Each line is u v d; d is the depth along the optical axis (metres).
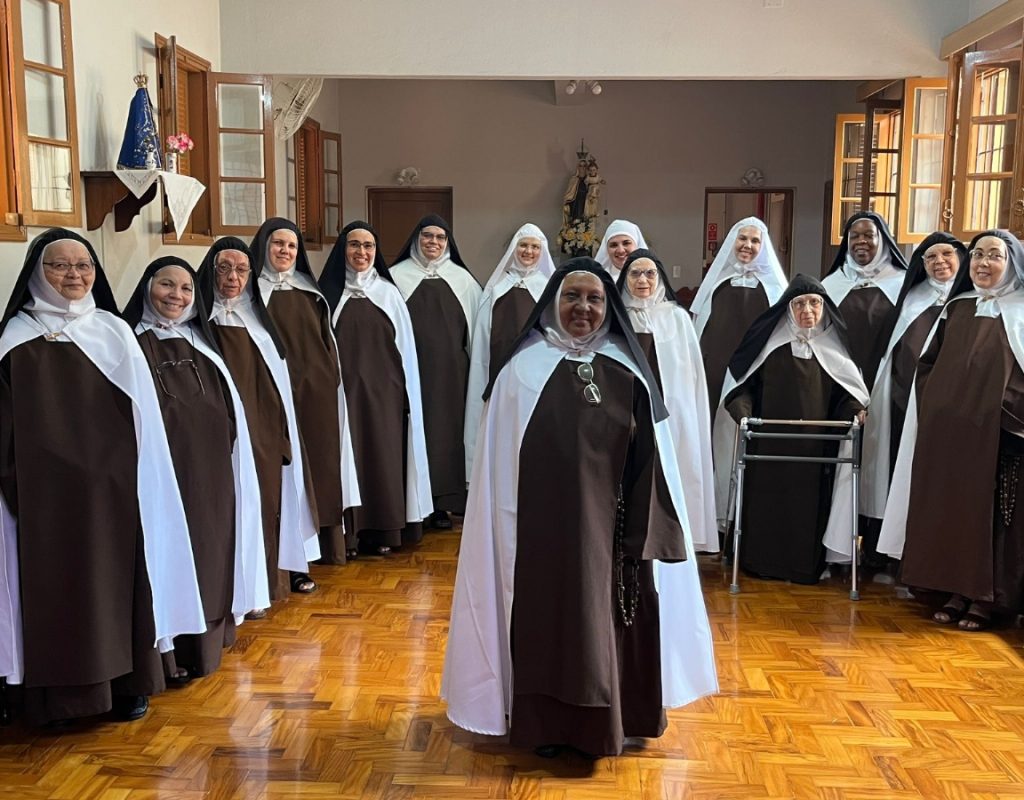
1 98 3.71
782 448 4.33
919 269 4.30
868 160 7.15
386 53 6.12
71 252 2.80
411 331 4.73
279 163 8.45
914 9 6.04
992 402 3.69
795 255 10.77
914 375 4.07
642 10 6.07
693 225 10.80
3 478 2.71
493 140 10.77
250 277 3.77
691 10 6.06
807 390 4.27
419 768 2.66
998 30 5.36
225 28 6.11
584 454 2.54
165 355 3.15
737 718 2.97
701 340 4.87
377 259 4.68
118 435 2.82
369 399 4.53
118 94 4.80
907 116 6.27
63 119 4.15
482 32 6.10
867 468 4.38
